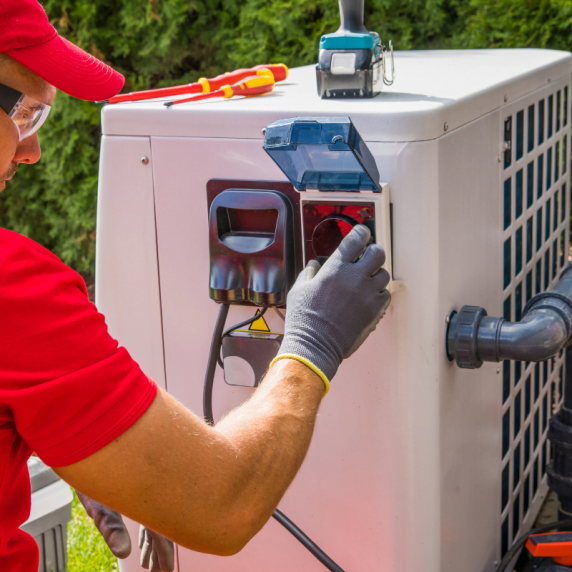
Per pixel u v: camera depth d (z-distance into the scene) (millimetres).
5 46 810
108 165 1478
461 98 1327
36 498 2027
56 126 4602
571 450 1826
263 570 1579
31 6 840
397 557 1418
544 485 2506
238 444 884
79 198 4723
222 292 1359
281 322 1406
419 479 1364
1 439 808
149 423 809
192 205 1423
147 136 1428
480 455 1655
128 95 1480
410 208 1227
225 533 852
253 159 1340
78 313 802
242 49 4391
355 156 1095
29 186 5023
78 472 796
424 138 1196
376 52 1393
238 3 4500
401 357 1309
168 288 1499
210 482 831
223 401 1518
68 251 4914
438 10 3998
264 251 1323
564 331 1359
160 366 1561
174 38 4543
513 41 3762
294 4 4121
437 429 1353
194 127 1376
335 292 1059
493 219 1595
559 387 2812
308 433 958
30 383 758
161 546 1429
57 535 2115
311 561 1521
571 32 3688
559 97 2176
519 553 1950
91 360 790
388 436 1361
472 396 1559
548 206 2195
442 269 1293
